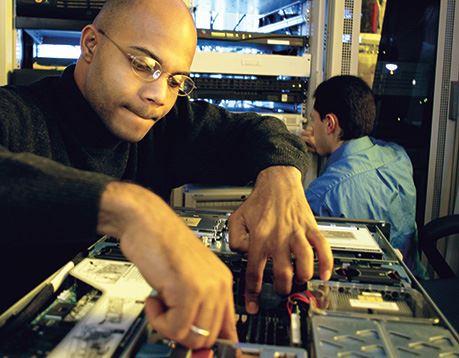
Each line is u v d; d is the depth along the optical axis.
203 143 1.30
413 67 2.40
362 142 1.90
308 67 2.13
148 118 1.01
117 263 0.73
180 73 0.98
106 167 1.13
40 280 0.99
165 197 1.40
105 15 0.98
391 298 0.67
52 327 0.56
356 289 0.69
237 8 2.30
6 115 0.93
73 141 1.06
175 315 0.48
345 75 1.99
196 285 0.48
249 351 0.51
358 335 0.53
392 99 2.42
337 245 0.85
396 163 1.90
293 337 0.56
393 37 2.36
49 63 1.92
